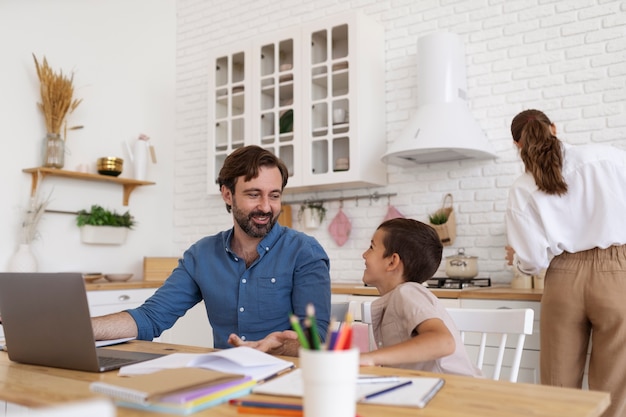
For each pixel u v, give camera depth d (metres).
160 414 0.89
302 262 1.76
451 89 3.28
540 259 2.35
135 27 4.55
